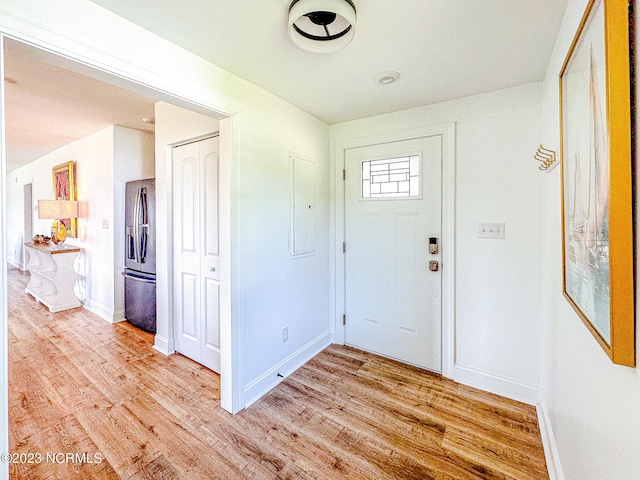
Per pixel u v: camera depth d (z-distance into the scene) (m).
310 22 1.31
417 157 2.43
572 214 1.14
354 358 2.67
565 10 1.26
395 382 2.28
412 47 1.55
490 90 2.06
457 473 1.46
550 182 1.67
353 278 2.85
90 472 1.45
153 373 2.38
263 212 2.12
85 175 3.96
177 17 1.31
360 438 1.69
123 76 1.32
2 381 0.98
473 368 2.22
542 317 1.90
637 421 0.67
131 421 1.81
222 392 1.96
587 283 0.95
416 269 2.48
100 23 1.23
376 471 1.47
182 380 2.28
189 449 1.60
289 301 2.41
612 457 0.80
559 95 1.32
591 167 0.89
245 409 1.95
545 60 1.66
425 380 2.30
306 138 2.55
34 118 3.10
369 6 1.23
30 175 6.18
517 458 1.55
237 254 1.91
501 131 2.05
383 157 2.60
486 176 2.11
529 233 1.97
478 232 2.15
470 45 1.53
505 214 2.05
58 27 1.11
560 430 1.37
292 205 2.41
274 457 1.55
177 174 2.63
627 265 0.68
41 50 1.09
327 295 2.94
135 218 3.21
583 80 0.96
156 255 2.80
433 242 2.36
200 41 1.49
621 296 0.69
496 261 2.10
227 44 1.52
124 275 3.38
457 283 2.27
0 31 0.97
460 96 2.17
